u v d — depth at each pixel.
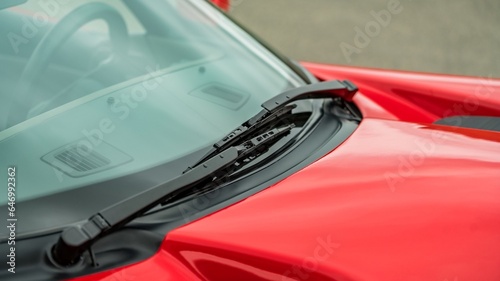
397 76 2.23
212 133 1.55
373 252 1.16
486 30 4.86
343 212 1.27
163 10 1.94
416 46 4.56
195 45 1.85
